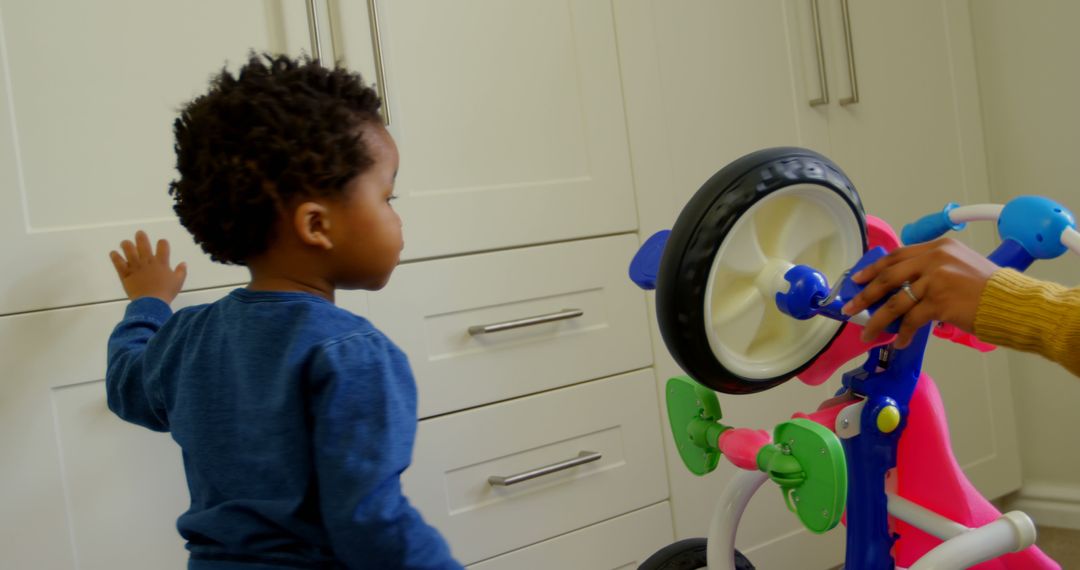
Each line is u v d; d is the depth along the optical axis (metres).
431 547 0.83
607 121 1.59
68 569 1.15
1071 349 0.73
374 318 1.35
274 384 0.83
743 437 1.02
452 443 1.41
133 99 1.21
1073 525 2.08
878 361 1.04
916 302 0.81
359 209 0.90
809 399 1.84
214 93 0.90
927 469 1.06
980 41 2.16
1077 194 2.04
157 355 0.96
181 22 1.24
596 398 1.56
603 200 1.58
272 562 0.83
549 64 1.53
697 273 0.88
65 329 1.16
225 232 0.89
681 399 1.13
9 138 1.13
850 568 1.03
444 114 1.42
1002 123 2.15
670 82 1.67
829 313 0.89
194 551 0.87
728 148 1.73
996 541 0.96
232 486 0.85
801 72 1.84
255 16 1.29
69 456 1.16
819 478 0.93
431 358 1.40
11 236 1.13
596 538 1.54
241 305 0.89
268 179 0.86
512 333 1.48
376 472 0.81
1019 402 2.17
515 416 1.47
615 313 1.59
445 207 1.41
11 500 1.13
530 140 1.51
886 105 1.96
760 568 1.74
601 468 1.56
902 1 2.00
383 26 1.37
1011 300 0.77
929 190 2.02
